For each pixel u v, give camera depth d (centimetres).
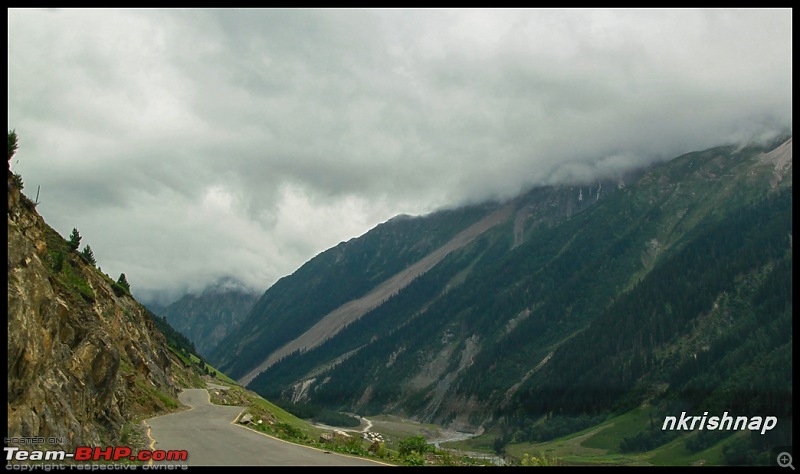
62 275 4169
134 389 5025
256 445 2933
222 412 5447
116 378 3222
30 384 1961
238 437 3300
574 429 18588
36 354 2000
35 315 2098
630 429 16625
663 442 14712
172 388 8131
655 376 19850
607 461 12775
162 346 9925
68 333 2836
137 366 6322
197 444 2909
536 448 16450
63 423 2136
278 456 2545
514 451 16100
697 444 13375
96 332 3152
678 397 17125
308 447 2925
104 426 2845
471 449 17575
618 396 19662
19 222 2592
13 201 2544
